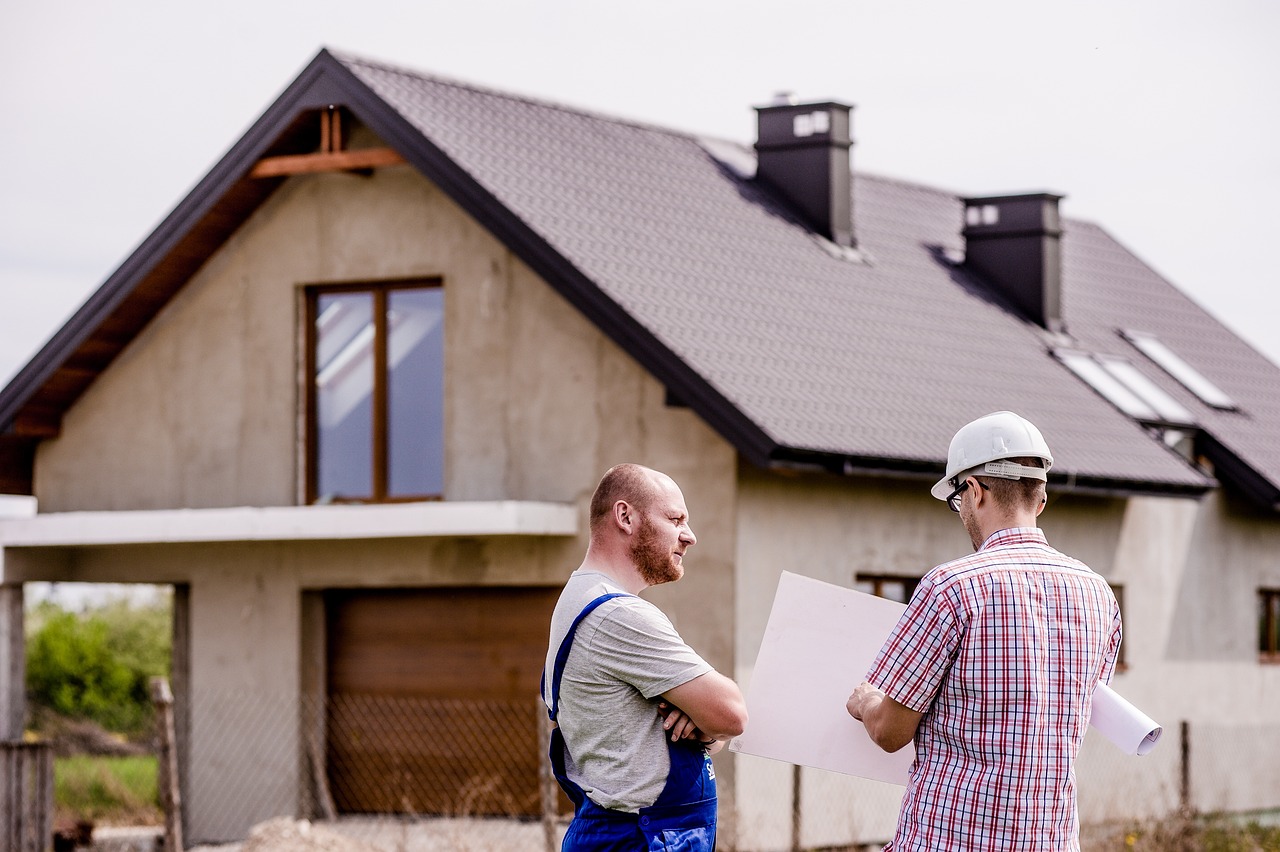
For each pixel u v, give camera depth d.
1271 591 17.22
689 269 13.48
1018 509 4.27
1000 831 4.05
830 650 4.62
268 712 13.75
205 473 14.22
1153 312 19.69
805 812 12.51
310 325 13.96
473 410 13.09
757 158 16.62
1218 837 12.29
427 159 12.79
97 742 22.75
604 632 4.31
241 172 13.52
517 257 12.80
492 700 13.03
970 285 17.22
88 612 29.20
